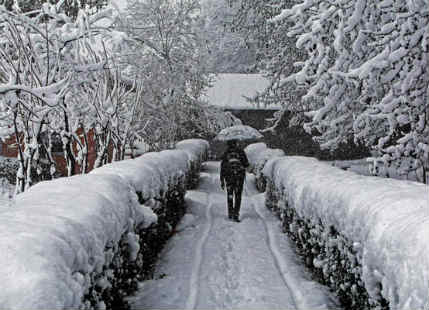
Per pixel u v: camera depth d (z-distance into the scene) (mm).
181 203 10930
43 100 7281
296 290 5852
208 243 8422
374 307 3764
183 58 20375
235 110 33438
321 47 8703
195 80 21125
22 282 2369
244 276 6516
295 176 8047
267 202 12602
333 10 8516
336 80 8773
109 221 4047
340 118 9609
